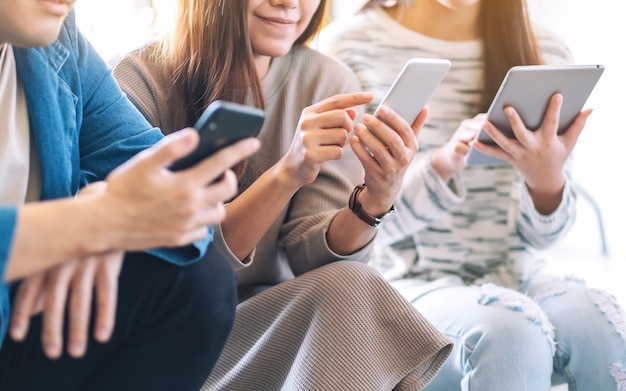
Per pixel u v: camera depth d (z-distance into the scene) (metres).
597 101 2.82
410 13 1.79
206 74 1.45
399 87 1.30
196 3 1.45
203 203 0.86
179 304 1.04
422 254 1.75
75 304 0.88
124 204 0.82
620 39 2.73
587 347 1.53
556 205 1.69
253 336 1.32
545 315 1.49
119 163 1.18
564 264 2.78
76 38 1.17
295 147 1.32
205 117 0.82
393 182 1.36
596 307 1.56
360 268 1.26
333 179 1.56
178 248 1.03
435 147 1.78
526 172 1.61
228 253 1.35
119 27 1.92
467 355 1.43
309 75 1.60
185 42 1.46
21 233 0.80
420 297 1.60
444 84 1.79
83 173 1.19
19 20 0.90
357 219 1.40
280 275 1.57
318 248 1.43
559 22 2.74
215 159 0.85
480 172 1.75
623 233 2.90
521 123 1.51
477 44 1.79
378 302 1.26
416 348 1.25
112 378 1.05
